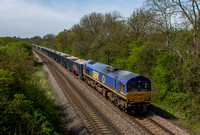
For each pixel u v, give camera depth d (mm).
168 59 15664
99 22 42094
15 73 11062
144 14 21922
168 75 15203
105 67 17531
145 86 12445
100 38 32312
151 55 18688
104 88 16812
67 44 66438
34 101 11039
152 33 18047
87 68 21875
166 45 14891
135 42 23453
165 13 13977
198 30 12336
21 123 8445
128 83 11984
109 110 13102
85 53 42531
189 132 9805
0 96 8586
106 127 10359
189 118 11641
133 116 12266
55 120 10648
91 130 10008
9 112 8062
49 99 14477
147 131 9734
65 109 13406
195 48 12789
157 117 11820
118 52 27422
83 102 14805
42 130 8609
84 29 43750
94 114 12312
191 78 12477
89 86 21219
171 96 14164
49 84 21219
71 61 30375
